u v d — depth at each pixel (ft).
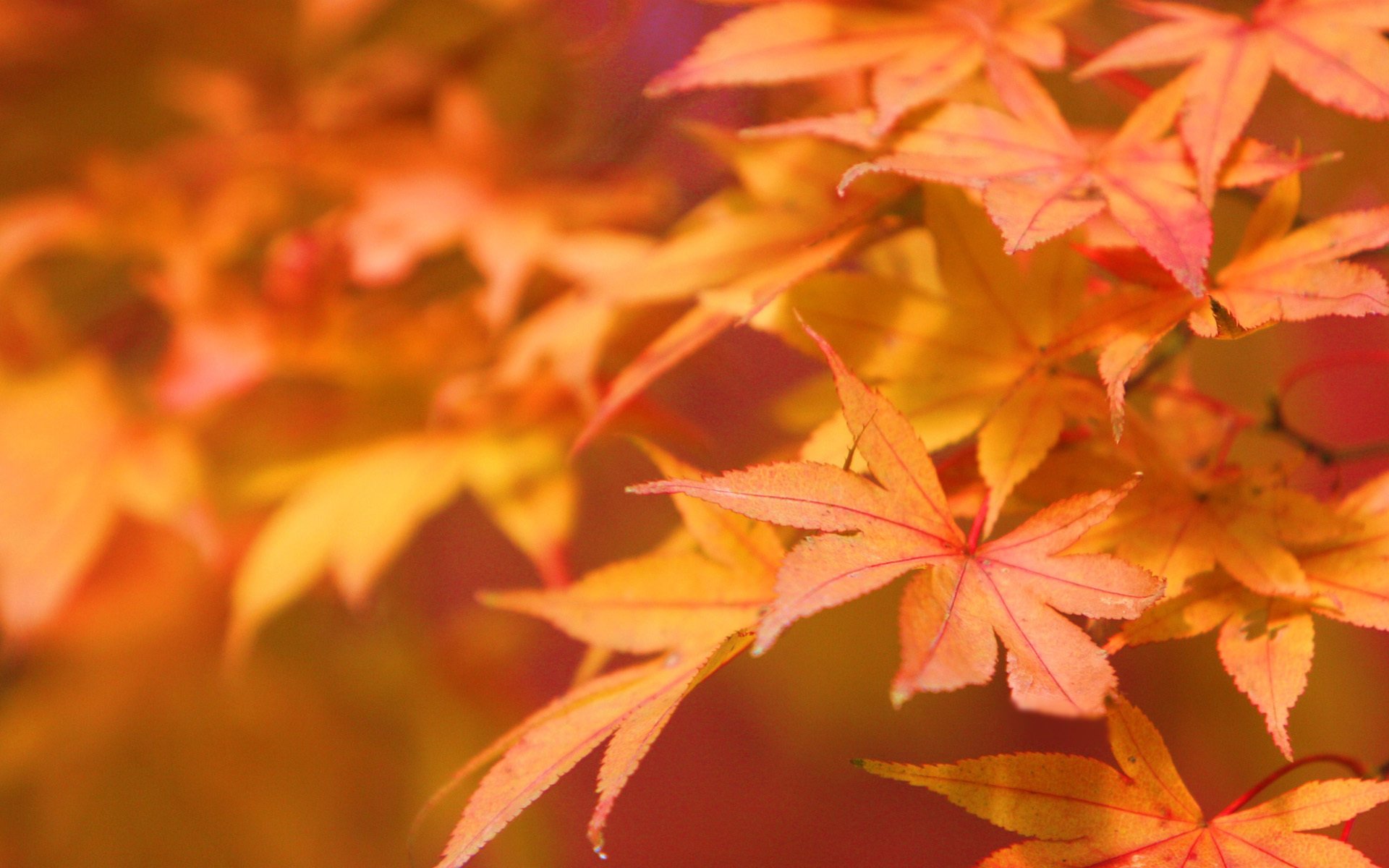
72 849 3.94
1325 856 2.31
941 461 2.44
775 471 2.31
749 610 2.41
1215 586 2.38
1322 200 2.83
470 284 3.41
